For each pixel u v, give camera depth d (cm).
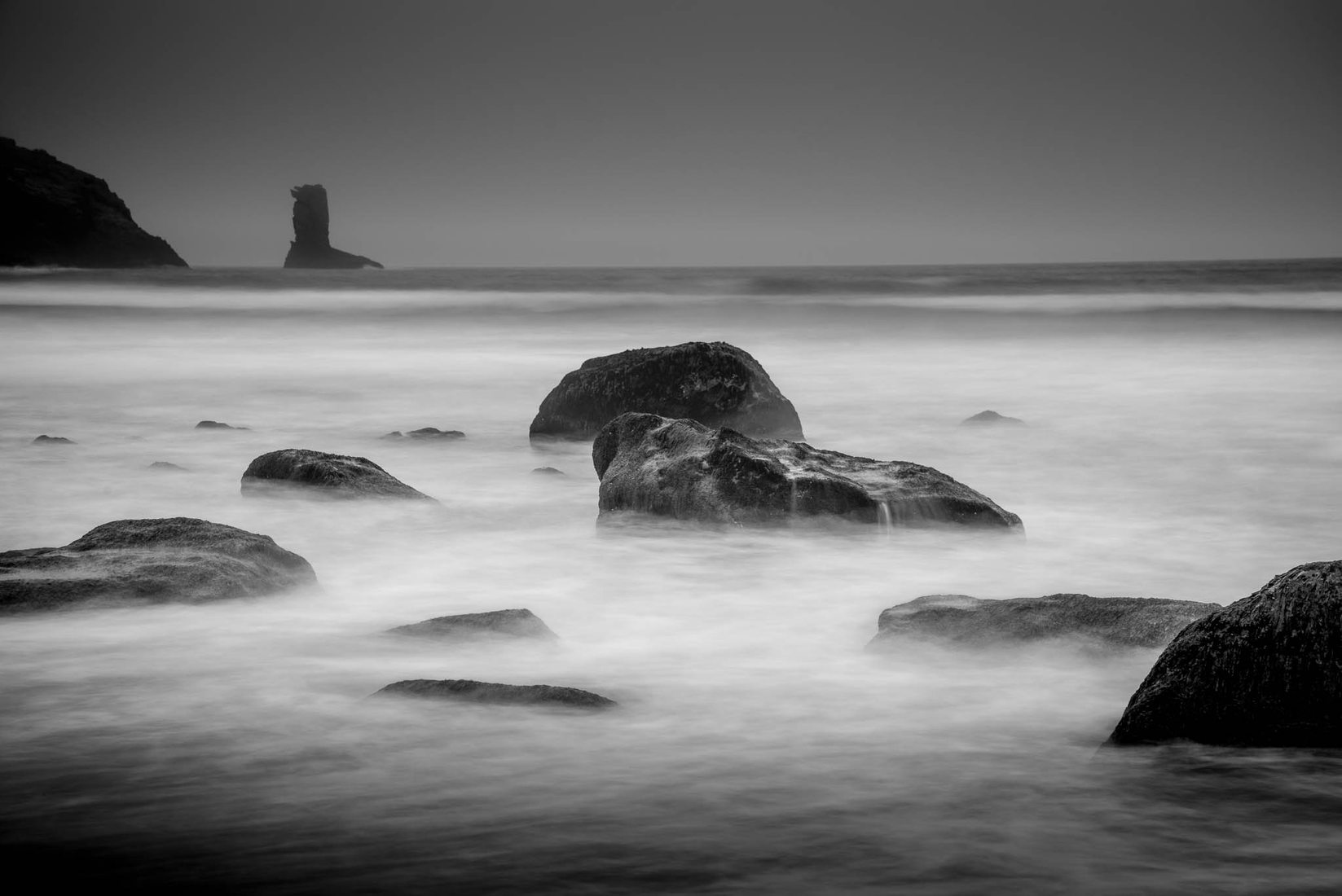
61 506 1407
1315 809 514
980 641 765
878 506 1168
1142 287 6750
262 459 1413
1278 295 5950
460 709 659
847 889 449
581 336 4578
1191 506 1446
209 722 645
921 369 3344
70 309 5594
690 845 490
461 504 1429
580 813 523
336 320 5197
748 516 1180
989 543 1159
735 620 916
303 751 601
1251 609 587
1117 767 568
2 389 2834
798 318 5241
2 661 754
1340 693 557
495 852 484
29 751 602
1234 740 568
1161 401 2556
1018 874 461
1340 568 582
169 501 1418
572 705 658
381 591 1005
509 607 952
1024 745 611
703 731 636
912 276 8638
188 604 862
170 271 10012
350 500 1326
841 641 848
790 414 1867
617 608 955
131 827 509
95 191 14962
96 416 2341
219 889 453
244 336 4541
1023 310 5359
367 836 500
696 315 5362
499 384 2988
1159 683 597
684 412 1830
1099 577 1076
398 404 2602
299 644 804
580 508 1410
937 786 553
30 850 488
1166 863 469
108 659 759
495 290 7344
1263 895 440
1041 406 2500
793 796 543
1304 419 2231
